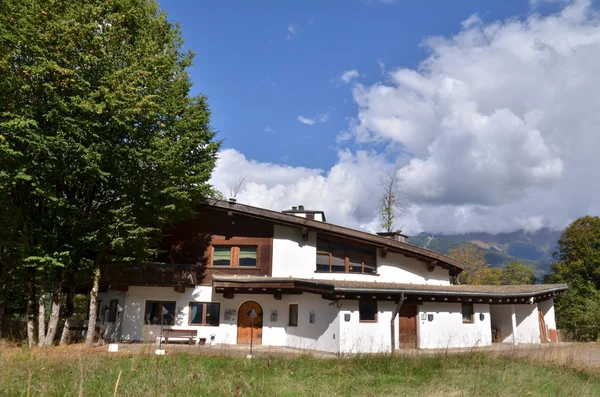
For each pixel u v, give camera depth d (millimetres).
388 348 20375
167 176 20125
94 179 18047
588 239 42469
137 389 9656
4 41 16453
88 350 17172
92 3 18250
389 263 25531
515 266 56062
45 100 17297
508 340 26156
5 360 13000
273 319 23484
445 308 23109
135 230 19078
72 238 18719
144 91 19266
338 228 23859
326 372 12984
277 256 23625
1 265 23438
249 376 12156
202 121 22922
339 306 19594
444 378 11766
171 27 23188
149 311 23234
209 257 23859
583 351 20219
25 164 16766
